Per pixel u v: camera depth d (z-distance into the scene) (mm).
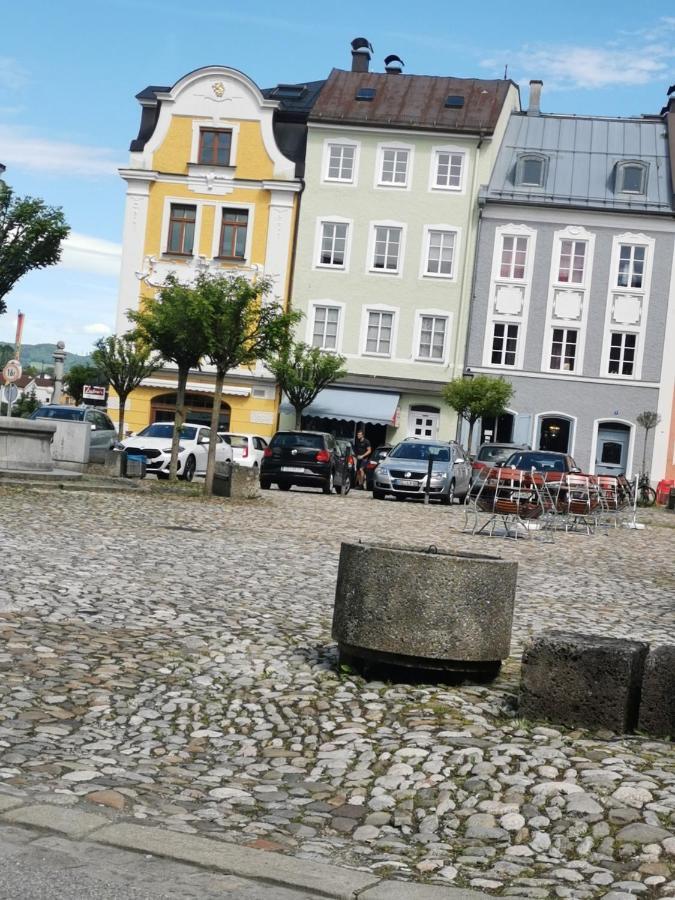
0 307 27547
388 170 49781
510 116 52844
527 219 48969
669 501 39562
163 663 7809
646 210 48312
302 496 29984
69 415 32938
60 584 10578
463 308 49188
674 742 6160
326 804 5363
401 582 7355
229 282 26328
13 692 6797
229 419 49688
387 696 7086
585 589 13711
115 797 5152
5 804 4805
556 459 29078
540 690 6469
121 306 50688
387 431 49406
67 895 3939
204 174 50281
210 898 4051
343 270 49812
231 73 50094
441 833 5008
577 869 4582
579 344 48750
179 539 15695
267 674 7664
